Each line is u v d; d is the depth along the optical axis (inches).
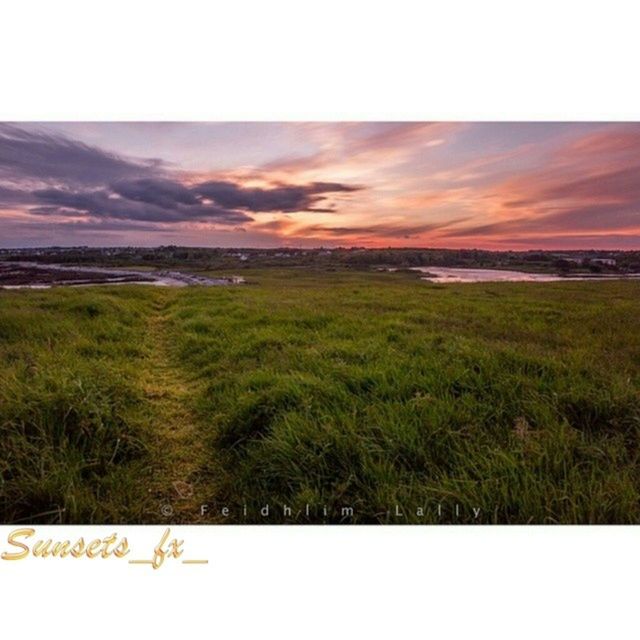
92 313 296.8
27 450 126.4
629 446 135.4
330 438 131.6
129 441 138.6
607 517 117.3
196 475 136.3
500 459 125.6
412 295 341.7
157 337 281.9
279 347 227.5
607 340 230.2
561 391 156.2
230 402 161.2
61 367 175.5
